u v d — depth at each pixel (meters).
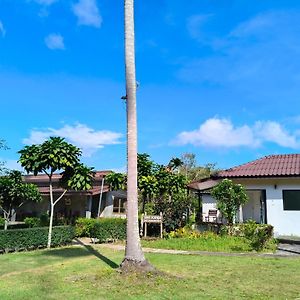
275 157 22.36
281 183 19.27
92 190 24.86
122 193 27.52
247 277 8.71
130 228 8.97
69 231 16.52
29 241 14.54
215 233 17.38
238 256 12.22
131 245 8.91
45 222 23.19
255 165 21.22
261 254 12.64
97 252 13.62
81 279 8.52
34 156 14.95
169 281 8.12
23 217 29.27
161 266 10.18
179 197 20.42
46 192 26.75
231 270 9.60
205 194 22.38
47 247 15.14
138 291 7.35
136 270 8.64
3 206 21.28
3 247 13.54
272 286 7.82
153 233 19.09
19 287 7.93
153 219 18.58
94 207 26.98
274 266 10.20
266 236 14.53
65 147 15.41
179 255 12.44
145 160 20.78
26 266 10.74
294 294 7.17
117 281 8.09
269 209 19.27
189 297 6.92
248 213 23.41
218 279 8.47
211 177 20.92
